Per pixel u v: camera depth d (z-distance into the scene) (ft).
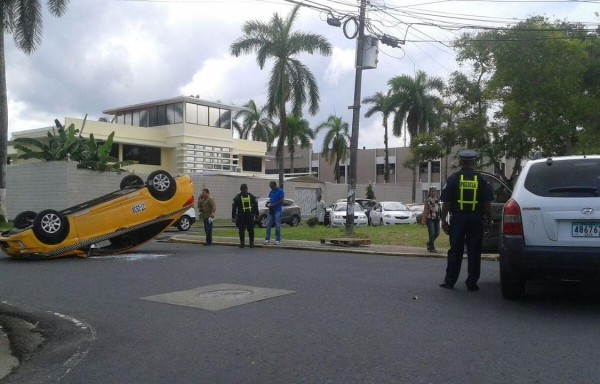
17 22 88.69
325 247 49.78
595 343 18.33
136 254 46.24
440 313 22.82
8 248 42.34
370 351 17.90
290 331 20.54
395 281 30.81
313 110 112.68
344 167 237.25
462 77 105.81
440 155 121.80
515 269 23.07
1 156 86.38
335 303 25.11
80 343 20.33
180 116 136.05
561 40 78.48
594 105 76.79
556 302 24.80
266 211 90.02
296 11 109.91
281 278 32.32
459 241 27.78
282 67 109.70
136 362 17.74
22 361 18.86
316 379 15.56
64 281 32.89
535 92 79.77
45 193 93.09
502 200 36.60
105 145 96.99
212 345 19.11
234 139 153.38
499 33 82.48
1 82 86.22
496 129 101.50
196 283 31.19
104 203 45.03
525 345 18.19
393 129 160.04
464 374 15.58
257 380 15.66
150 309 24.95
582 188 22.41
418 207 100.17
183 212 48.26
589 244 21.98
